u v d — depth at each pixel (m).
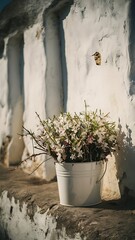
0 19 3.23
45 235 2.04
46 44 2.68
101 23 2.18
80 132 1.97
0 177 2.89
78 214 1.86
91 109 2.29
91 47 2.28
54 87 2.69
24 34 3.05
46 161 2.62
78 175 1.95
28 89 3.03
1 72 3.50
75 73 2.48
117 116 2.06
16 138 3.31
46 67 2.67
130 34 1.96
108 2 2.11
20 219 2.33
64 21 2.60
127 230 1.64
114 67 2.08
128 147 1.98
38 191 2.37
